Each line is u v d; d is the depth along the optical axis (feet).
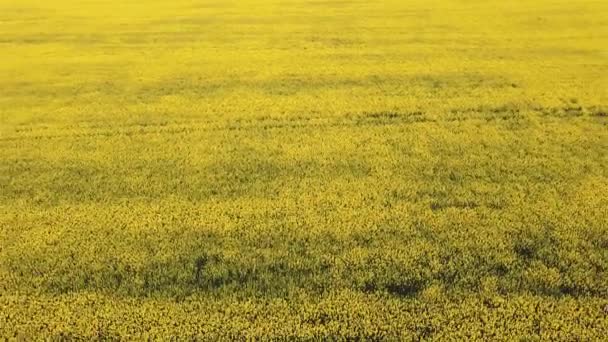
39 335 31.86
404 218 42.42
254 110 66.18
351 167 51.21
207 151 55.42
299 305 33.35
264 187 47.85
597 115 63.10
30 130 62.49
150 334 31.48
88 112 67.77
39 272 37.47
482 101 67.51
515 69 81.20
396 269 36.52
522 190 46.52
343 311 32.73
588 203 44.34
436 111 64.54
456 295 34.04
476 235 40.14
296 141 57.00
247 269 36.91
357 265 36.94
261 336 31.24
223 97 71.41
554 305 33.17
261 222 42.29
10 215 44.50
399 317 32.32
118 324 32.35
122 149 56.44
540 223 41.70
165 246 39.58
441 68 82.07
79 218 43.68
